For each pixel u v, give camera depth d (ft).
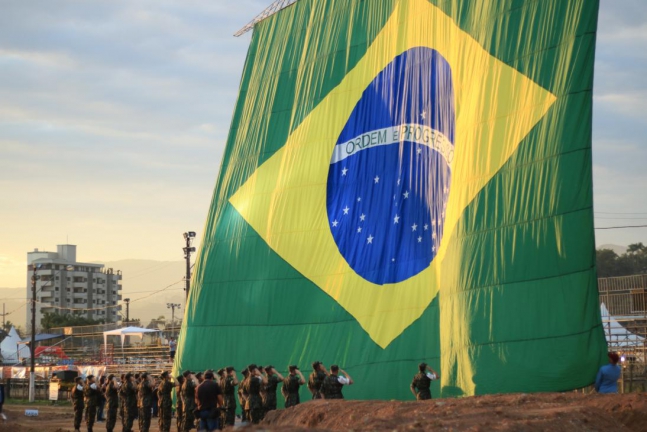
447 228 92.94
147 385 98.58
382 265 102.06
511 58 87.97
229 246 119.85
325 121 112.57
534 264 81.97
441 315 91.50
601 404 58.59
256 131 121.90
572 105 81.25
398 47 104.99
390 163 103.55
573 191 79.97
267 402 87.76
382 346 99.35
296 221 112.68
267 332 112.06
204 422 72.38
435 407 62.03
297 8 121.80
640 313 125.08
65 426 120.57
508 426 48.11
